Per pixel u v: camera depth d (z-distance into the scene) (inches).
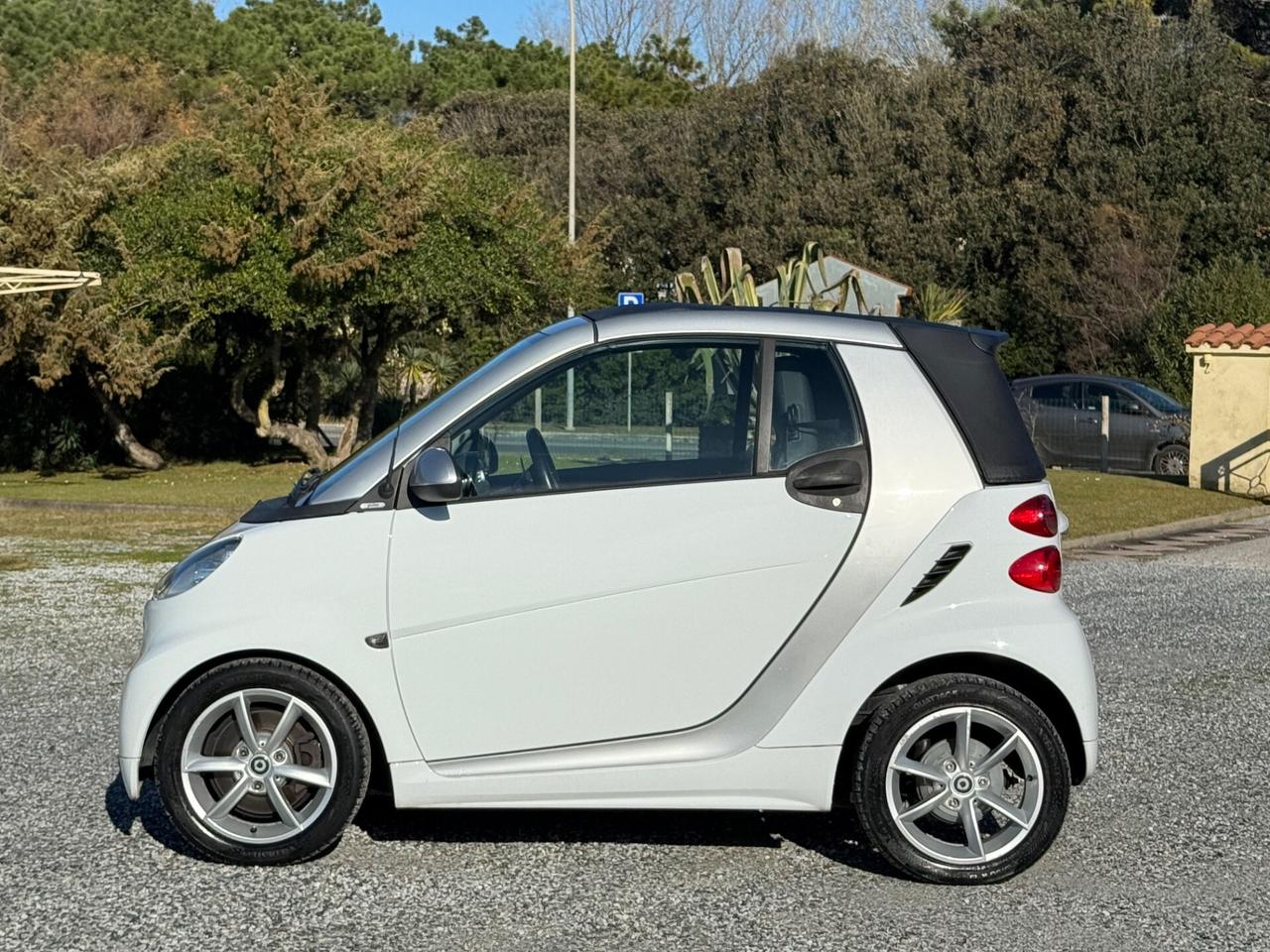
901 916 181.3
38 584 478.3
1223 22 2076.8
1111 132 1707.7
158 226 1025.5
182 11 2138.3
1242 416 864.3
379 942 171.0
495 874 197.3
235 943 170.4
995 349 208.1
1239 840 215.0
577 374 200.5
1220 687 327.9
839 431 198.5
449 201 1063.6
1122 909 184.4
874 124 1850.4
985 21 2074.3
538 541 195.5
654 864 202.5
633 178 2037.4
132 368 984.9
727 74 2817.4
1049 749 192.4
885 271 1707.7
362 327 1133.1
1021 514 196.5
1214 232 1588.3
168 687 195.9
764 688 194.9
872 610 194.4
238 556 197.8
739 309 207.2
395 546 196.1
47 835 213.2
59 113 1800.0
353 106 2191.2
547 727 196.1
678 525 195.2
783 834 217.8
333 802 196.1
